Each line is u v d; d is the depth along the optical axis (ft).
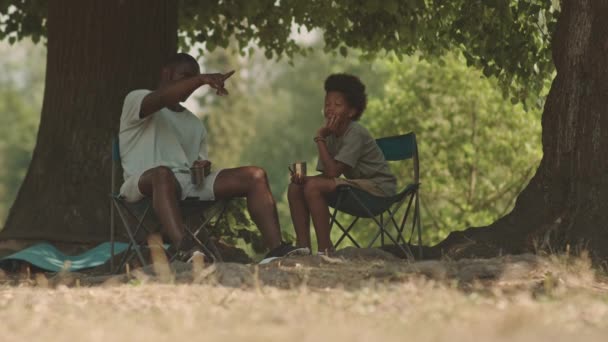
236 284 23.17
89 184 40.16
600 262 27.55
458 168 79.46
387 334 15.65
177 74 30.22
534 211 30.78
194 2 52.54
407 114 80.02
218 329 16.60
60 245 38.47
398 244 30.48
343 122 31.12
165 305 20.03
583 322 17.54
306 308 18.71
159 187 27.76
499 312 18.25
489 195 79.87
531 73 48.73
